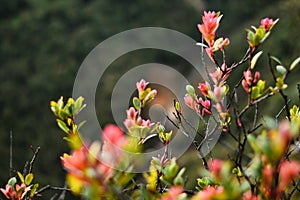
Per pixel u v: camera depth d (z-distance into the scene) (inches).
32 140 543.8
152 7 683.4
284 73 72.1
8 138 547.2
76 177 57.7
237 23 609.3
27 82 597.6
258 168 56.6
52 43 631.2
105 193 58.1
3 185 500.7
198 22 663.1
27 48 633.0
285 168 58.9
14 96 584.1
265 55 454.9
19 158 524.1
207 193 58.1
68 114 75.0
